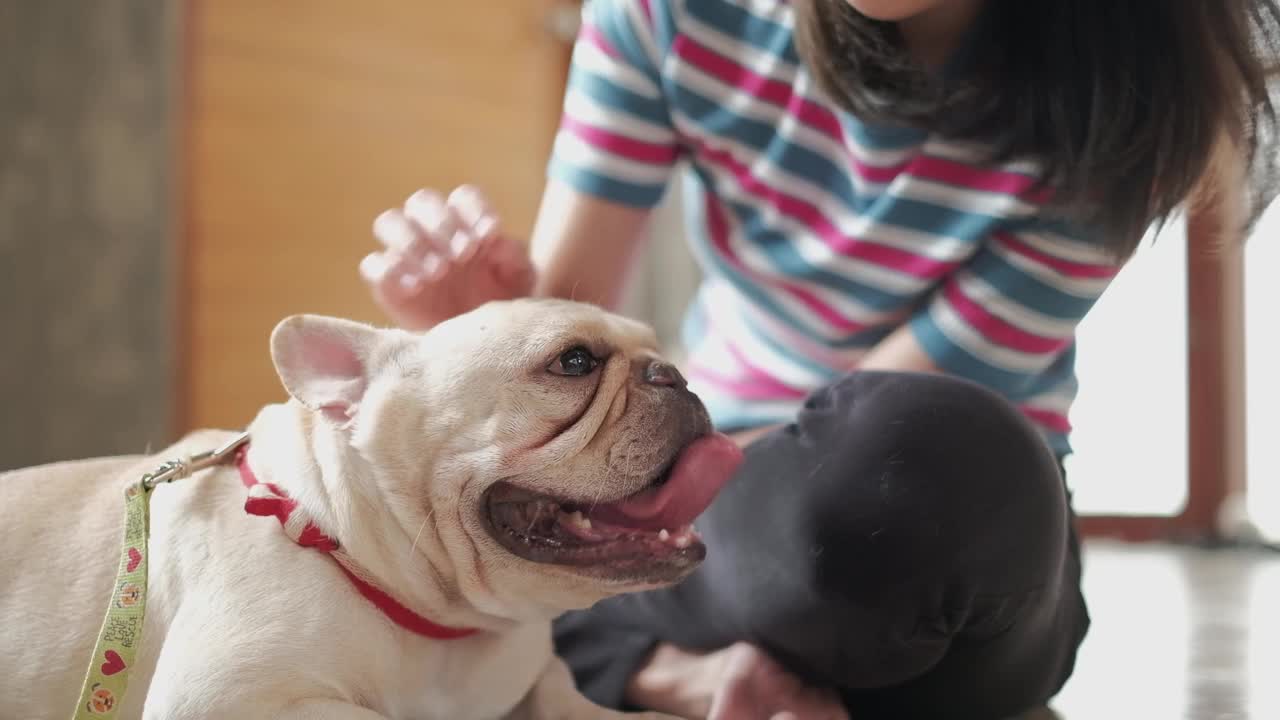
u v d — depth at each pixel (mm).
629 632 1456
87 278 2977
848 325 1525
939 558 1184
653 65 1538
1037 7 1323
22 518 1221
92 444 2973
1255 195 1370
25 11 2939
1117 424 4219
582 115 1577
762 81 1483
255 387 3168
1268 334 4156
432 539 1160
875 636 1227
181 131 2967
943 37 1383
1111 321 4211
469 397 1160
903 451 1193
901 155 1428
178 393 2967
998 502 1189
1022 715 1511
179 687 1054
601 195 1561
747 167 1533
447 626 1199
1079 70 1301
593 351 1188
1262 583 3098
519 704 1332
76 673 1150
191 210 2986
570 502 1170
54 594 1178
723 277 1623
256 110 3119
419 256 1405
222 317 3064
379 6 3408
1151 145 1292
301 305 3262
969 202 1427
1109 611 2570
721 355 1663
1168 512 4191
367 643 1128
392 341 1211
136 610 1099
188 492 1194
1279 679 1792
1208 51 1282
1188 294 4160
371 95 3400
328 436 1181
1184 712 1548
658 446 1156
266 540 1140
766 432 1362
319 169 3271
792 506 1235
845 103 1379
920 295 1497
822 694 1321
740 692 1274
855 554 1196
